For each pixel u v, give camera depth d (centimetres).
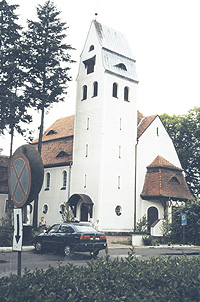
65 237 1842
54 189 4075
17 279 540
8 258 1702
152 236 2931
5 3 3172
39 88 3188
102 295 504
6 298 475
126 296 514
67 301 475
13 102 2814
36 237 2022
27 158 516
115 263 682
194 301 518
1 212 4156
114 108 3672
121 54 3884
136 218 3675
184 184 3934
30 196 514
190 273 616
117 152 3628
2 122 2891
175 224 3134
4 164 4528
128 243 2934
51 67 3222
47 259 1684
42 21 3234
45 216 4128
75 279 562
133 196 3684
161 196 3569
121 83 3775
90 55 3869
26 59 3047
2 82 2889
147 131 3934
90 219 3447
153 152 3953
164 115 4950
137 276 589
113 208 3509
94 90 3766
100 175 3475
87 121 3753
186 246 2836
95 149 3597
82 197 3491
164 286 574
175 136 4734
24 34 3183
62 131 4566
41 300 470
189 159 4606
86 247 1767
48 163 4184
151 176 3791
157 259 756
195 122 4625
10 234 2392
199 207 3055
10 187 552
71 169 3866
